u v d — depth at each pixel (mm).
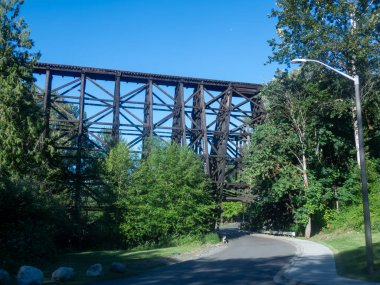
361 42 30203
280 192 37312
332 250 23062
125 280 14922
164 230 32812
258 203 42281
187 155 35438
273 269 16719
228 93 43812
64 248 30344
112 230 32688
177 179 34000
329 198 36312
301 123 37375
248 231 52156
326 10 30328
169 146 35656
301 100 36844
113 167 34094
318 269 15688
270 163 38375
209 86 44094
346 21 30750
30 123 28828
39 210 23625
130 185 34000
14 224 21141
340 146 37375
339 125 37562
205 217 35000
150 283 13672
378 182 33594
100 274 16094
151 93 41031
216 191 42156
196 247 28656
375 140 38406
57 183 33969
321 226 37969
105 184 33812
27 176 26719
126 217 32562
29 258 20375
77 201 34188
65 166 35562
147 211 32781
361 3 30672
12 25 30422
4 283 13211
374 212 30766
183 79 42688
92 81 39750
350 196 35281
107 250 30688
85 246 32656
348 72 32750
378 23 30188
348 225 32969
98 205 34000
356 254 19062
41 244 21609
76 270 18078
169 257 22594
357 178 35094
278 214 44844
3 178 22703
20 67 29672
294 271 15211
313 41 31094
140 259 21547
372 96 33781
